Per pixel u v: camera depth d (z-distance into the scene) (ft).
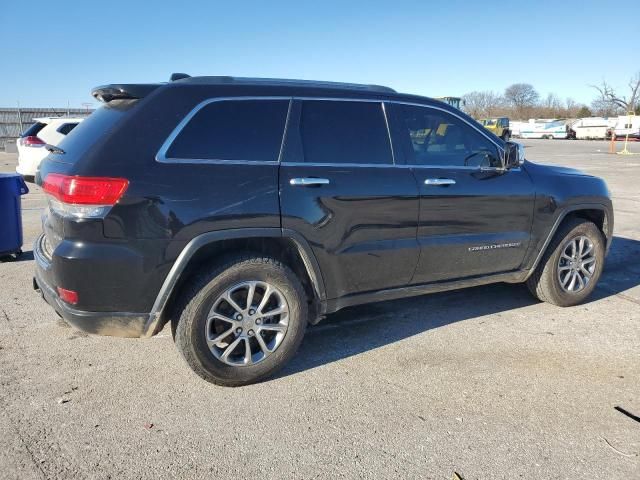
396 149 12.37
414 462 8.59
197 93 10.57
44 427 9.42
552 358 12.35
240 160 10.57
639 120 184.24
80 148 10.09
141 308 9.93
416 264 12.63
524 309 15.65
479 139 13.78
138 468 8.38
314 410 10.11
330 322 14.60
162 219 9.73
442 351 12.73
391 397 10.59
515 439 9.20
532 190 14.20
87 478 8.12
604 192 15.81
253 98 11.00
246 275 10.55
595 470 8.39
